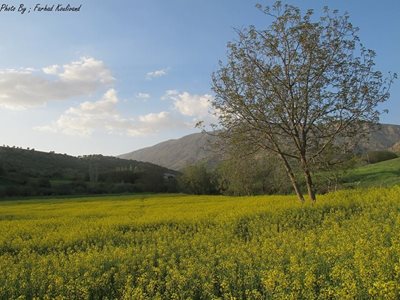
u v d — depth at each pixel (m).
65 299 9.73
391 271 8.26
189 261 11.40
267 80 22.20
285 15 22.23
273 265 10.27
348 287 7.52
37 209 40.09
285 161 23.77
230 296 8.52
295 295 8.02
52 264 13.39
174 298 9.03
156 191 88.25
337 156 23.44
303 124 22.73
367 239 11.68
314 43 21.98
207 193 78.50
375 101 22.06
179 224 21.78
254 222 19.16
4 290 10.40
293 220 18.62
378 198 20.23
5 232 21.94
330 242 12.22
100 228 22.06
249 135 23.34
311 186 23.11
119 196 66.19
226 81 22.73
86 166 136.88
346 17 22.12
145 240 17.77
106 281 10.63
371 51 22.12
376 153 67.56
